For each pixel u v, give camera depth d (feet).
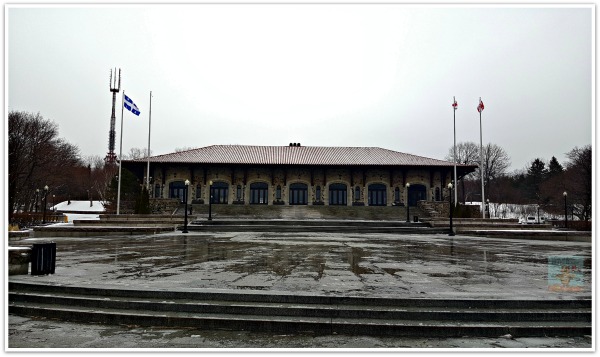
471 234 101.04
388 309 24.68
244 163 176.96
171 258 46.50
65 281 30.83
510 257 51.03
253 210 165.58
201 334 22.76
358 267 40.04
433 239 86.53
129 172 195.93
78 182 286.46
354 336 22.79
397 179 188.24
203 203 182.39
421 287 29.53
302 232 104.73
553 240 88.94
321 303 25.91
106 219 115.55
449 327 22.88
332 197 187.83
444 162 186.80
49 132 181.47
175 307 25.35
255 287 28.91
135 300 26.30
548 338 22.70
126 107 122.62
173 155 185.47
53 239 77.61
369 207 173.17
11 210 137.69
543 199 276.41
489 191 313.32
